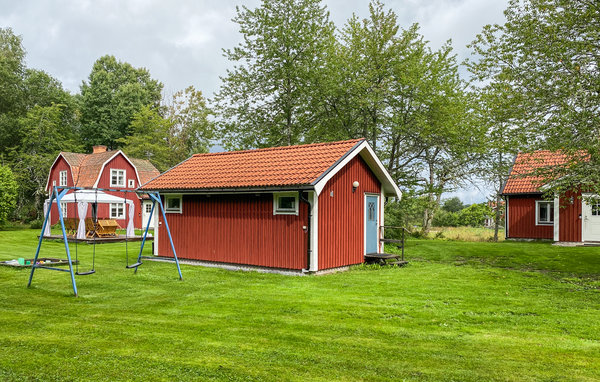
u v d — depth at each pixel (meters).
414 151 22.95
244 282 11.66
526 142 13.95
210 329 7.10
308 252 12.91
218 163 16.73
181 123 54.66
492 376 5.20
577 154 13.68
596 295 10.12
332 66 22.58
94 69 58.22
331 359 5.73
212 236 15.27
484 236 27.42
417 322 7.64
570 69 13.22
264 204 13.99
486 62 15.14
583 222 21.98
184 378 5.07
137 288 10.75
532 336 6.87
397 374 5.25
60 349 6.01
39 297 9.65
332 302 9.16
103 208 36.53
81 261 15.96
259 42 26.20
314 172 13.03
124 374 5.16
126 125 55.31
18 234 29.45
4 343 6.24
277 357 5.79
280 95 25.97
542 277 12.74
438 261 16.72
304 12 26.16
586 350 6.17
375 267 14.61
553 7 13.82
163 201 16.92
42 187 43.50
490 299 9.59
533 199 24.81
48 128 44.81
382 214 16.30
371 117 22.88
